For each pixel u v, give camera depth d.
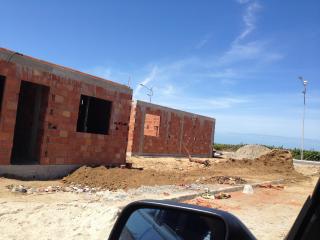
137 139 28.30
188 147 34.28
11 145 13.34
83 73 16.14
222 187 15.75
